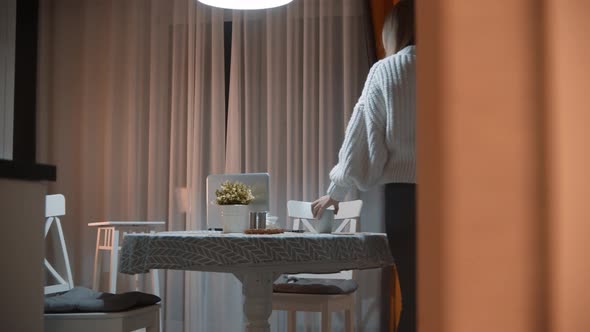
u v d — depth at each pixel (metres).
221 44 5.44
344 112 5.15
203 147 5.41
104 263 5.40
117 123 5.57
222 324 5.19
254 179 3.07
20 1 5.66
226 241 2.34
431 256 0.79
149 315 2.79
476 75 0.79
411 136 2.49
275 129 5.28
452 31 0.79
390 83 2.48
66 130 5.62
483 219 0.78
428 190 0.79
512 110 0.78
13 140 5.62
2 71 5.64
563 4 0.78
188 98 5.45
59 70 5.66
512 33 0.78
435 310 0.78
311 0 5.28
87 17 5.65
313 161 5.20
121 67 5.60
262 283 2.78
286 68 5.33
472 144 0.78
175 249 2.37
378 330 4.97
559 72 0.78
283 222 5.23
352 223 4.16
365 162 2.59
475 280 0.78
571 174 0.77
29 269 1.59
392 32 2.57
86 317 2.53
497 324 0.77
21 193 1.56
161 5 5.57
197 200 5.35
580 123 0.78
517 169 0.78
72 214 5.56
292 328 3.84
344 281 3.77
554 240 0.77
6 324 1.49
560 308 0.77
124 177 5.54
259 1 3.37
